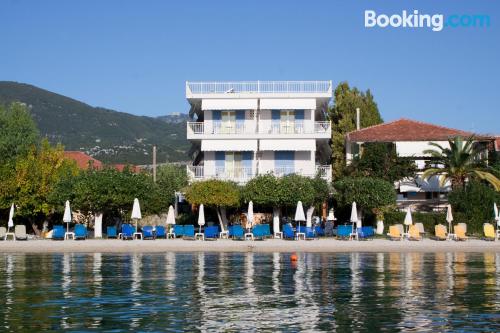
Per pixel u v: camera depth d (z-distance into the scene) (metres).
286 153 61.88
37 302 20.62
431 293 22.42
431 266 31.17
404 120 67.88
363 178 52.44
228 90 61.31
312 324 17.47
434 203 60.41
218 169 61.81
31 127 65.75
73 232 49.25
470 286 24.06
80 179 50.59
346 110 78.62
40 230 58.97
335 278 26.41
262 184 51.19
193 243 43.34
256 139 60.66
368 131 65.31
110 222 57.94
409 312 19.05
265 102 60.88
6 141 62.91
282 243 43.47
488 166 58.97
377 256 37.06
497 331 16.66
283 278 26.44
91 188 49.09
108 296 21.78
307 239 49.44
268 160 61.84
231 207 56.47
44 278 26.34
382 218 53.41
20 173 54.03
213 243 43.31
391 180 57.22
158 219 69.88
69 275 27.39
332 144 75.94
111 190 49.47
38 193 54.44
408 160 58.25
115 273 28.11
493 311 19.17
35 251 40.62
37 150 63.38
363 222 56.44
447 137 62.38
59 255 37.66
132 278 26.36
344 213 58.25
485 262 33.31
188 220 60.41
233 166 61.91
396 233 48.06
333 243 43.69
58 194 51.16
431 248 41.03
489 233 47.66
